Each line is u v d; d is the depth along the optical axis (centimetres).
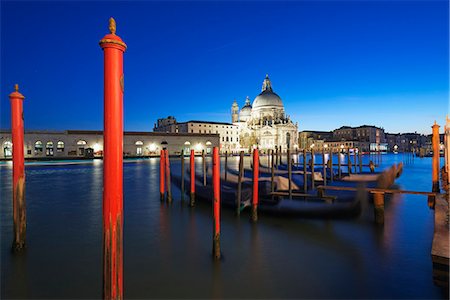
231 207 1573
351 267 856
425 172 3891
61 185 2623
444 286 720
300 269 842
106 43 394
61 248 991
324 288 739
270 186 1620
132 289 731
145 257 930
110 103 403
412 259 911
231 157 8912
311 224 1287
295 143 12662
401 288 735
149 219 1403
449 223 940
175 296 701
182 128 11744
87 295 695
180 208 1634
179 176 2866
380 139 14225
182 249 1000
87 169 4372
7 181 2866
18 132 866
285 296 699
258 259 913
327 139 14700
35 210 1594
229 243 1058
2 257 899
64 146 6856
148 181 2967
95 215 1475
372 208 1554
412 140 16138
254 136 12444
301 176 2408
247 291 725
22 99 859
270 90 13625
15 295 693
